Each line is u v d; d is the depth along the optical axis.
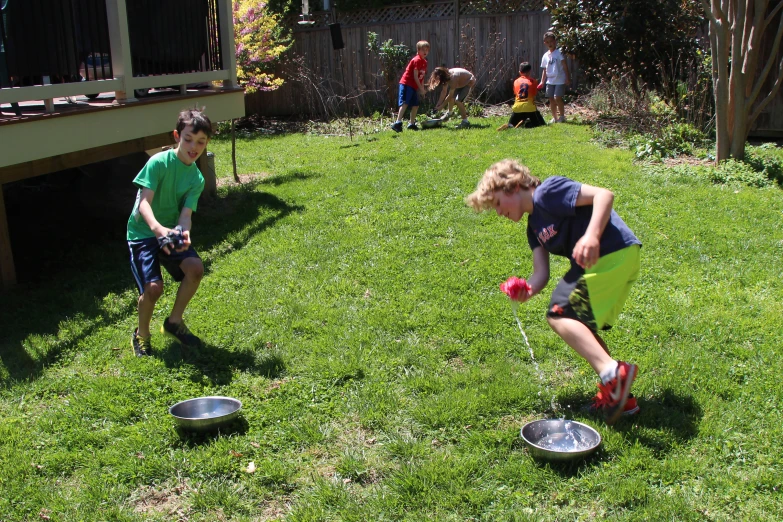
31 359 4.48
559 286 3.35
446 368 4.11
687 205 7.05
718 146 8.60
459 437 3.41
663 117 10.07
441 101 11.85
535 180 3.43
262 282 5.55
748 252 5.81
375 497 2.99
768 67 8.25
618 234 3.24
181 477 3.19
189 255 4.26
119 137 6.32
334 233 6.64
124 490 3.11
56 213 8.12
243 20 15.38
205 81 7.79
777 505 2.83
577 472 3.07
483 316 4.74
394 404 3.69
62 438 3.51
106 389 3.95
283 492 3.08
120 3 6.21
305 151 11.37
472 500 2.92
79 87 5.75
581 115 12.67
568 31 11.88
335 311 4.92
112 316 5.12
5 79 5.61
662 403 3.60
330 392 3.88
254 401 3.80
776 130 11.05
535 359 4.16
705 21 11.87
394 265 5.75
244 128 15.73
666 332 4.40
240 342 4.53
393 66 15.84
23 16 5.43
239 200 8.06
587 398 3.68
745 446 3.22
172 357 4.31
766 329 4.41
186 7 7.54
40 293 5.66
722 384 3.76
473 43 15.62
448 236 6.39
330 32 15.16
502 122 12.34
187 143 4.19
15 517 2.95
